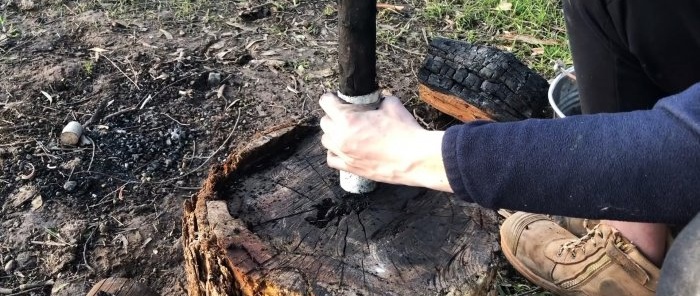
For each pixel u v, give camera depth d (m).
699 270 0.86
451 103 2.54
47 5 3.32
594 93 1.59
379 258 1.43
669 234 1.74
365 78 1.35
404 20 3.35
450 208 1.56
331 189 1.61
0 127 2.57
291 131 1.75
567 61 3.03
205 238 1.46
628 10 1.36
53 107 2.69
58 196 2.31
